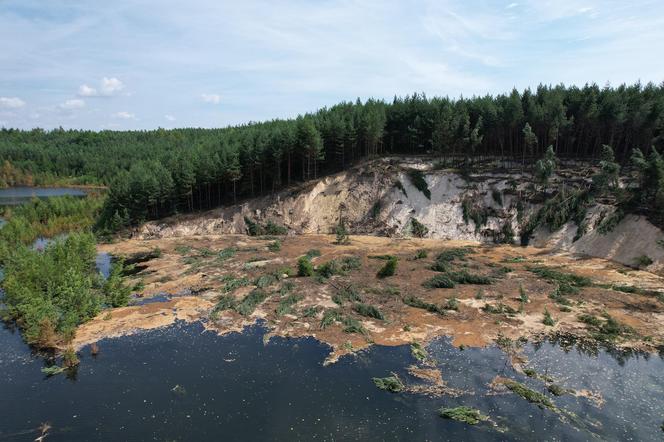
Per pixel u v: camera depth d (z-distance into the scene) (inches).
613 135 2960.1
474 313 1587.1
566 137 3211.1
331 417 997.2
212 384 1142.3
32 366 1257.4
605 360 1262.3
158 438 932.0
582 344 1358.3
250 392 1103.0
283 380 1158.3
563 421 984.9
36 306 1435.8
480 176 3041.3
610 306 1643.7
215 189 3602.4
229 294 1808.6
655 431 952.9
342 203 3223.4
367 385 1131.3
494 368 1216.2
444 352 1307.8
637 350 1321.4
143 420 994.1
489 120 3412.9
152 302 1765.5
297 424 973.2
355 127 3639.3
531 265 2190.0
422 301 1679.4
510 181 2915.8
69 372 1214.3
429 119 3609.7
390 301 1704.0
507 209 2819.9
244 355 1299.2
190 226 3216.0
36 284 1653.5
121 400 1075.3
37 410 1040.2
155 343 1385.3
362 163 3516.2
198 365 1243.8
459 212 2935.5
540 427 964.0
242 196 3533.5
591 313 1582.2
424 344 1360.7
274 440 920.9
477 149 3553.2
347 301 1707.7
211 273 2119.8
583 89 3403.1
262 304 1690.5
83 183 6614.2
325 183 3351.4
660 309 1612.9
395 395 1083.9
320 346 1352.1
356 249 2564.0
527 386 1127.0
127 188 3292.3
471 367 1220.5
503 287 1847.9
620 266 2150.6
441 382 1140.5
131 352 1327.5
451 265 2174.0
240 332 1459.2
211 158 3467.0
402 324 1502.2
